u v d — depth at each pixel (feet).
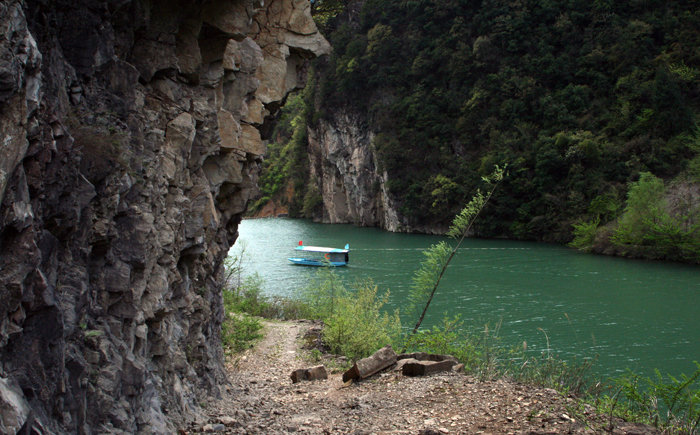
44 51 15.28
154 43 26.07
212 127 31.55
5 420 10.87
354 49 281.74
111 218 18.17
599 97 231.91
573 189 207.41
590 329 81.71
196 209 30.42
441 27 265.13
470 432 21.85
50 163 14.19
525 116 239.50
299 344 56.49
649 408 25.85
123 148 18.66
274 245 198.39
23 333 12.89
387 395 28.35
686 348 72.74
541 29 245.04
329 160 314.96
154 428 19.67
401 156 260.83
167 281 24.09
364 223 299.58
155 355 24.21
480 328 78.74
